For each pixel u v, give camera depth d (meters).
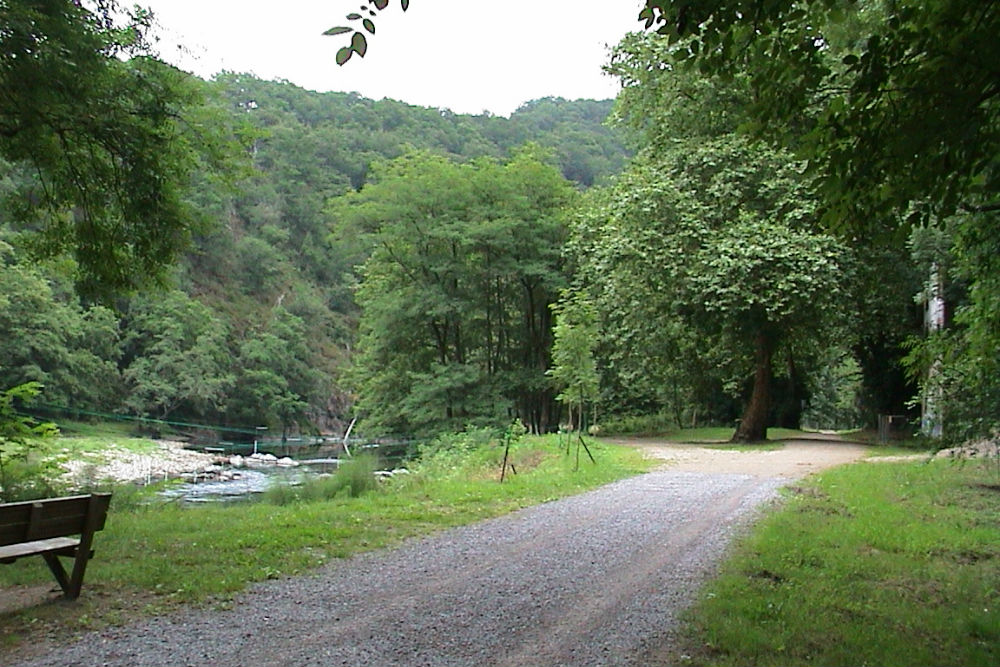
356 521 9.72
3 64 7.77
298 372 67.19
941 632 5.57
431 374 32.47
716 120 23.59
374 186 33.88
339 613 5.71
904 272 23.12
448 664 4.66
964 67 4.86
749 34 5.51
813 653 4.93
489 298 35.34
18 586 6.24
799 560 7.77
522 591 6.44
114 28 8.91
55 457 12.79
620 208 24.34
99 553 7.40
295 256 83.94
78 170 9.68
